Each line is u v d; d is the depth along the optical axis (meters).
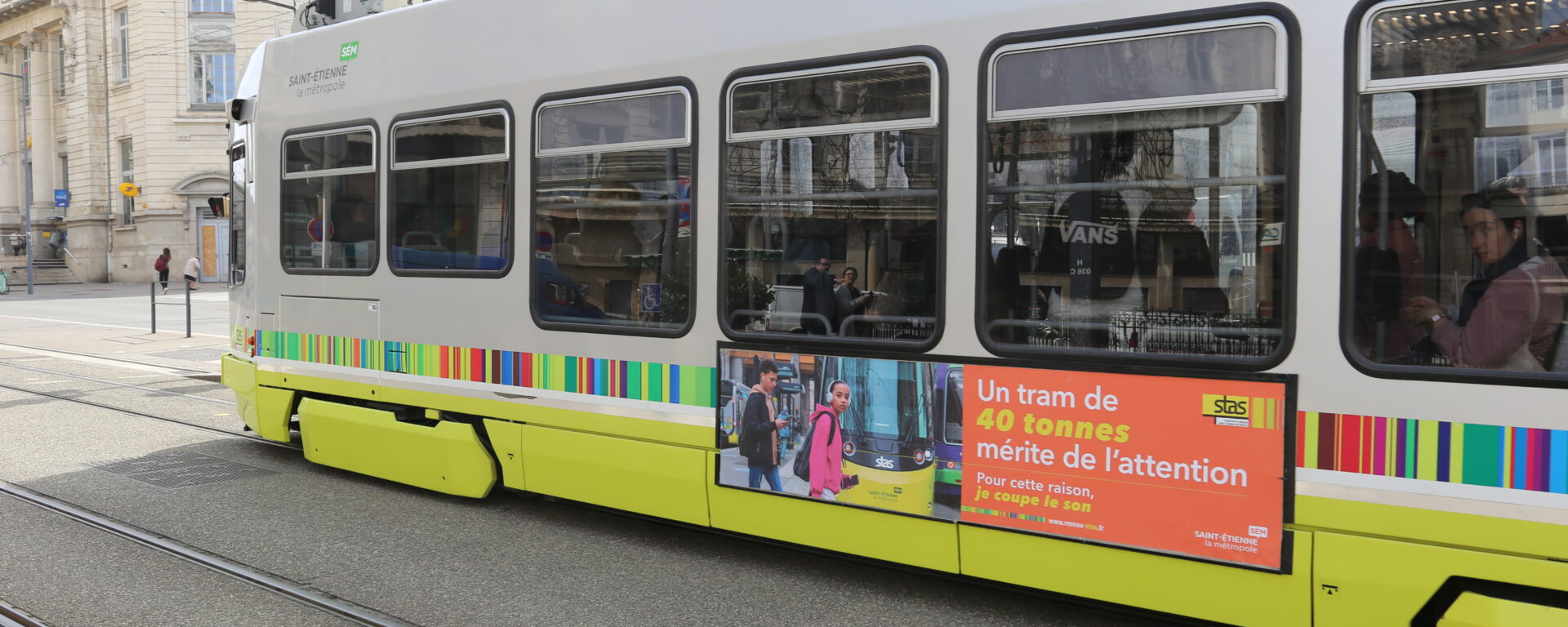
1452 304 3.34
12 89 44.69
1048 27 3.98
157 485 6.58
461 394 5.95
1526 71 3.23
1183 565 3.78
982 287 4.15
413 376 6.19
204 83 37.84
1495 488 3.25
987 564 4.21
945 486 4.27
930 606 4.50
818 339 4.57
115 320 21.02
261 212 7.25
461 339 5.93
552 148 5.49
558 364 5.49
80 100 40.78
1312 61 3.51
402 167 6.25
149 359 13.66
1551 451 3.17
